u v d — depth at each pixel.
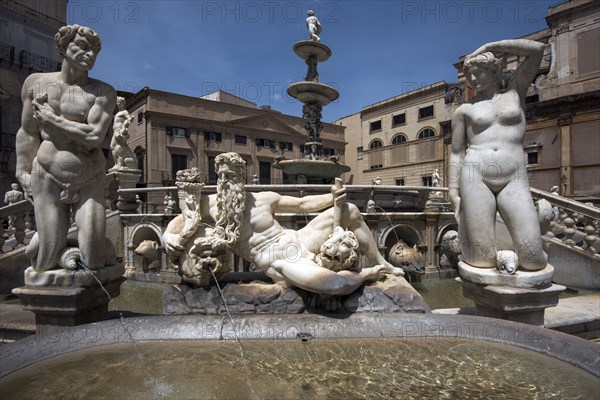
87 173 3.57
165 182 29.72
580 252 6.03
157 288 6.58
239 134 34.09
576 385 2.18
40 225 3.53
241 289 3.43
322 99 11.98
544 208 4.43
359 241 3.80
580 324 3.75
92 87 3.63
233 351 2.72
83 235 3.56
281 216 6.50
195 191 3.53
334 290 3.16
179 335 2.91
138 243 7.55
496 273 3.48
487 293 3.52
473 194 3.59
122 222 7.78
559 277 6.26
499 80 3.71
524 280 3.35
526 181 3.53
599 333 3.83
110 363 2.54
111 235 7.68
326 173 11.03
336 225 3.64
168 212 7.96
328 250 3.39
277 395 2.17
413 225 7.39
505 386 2.23
